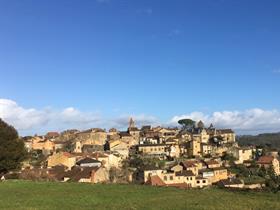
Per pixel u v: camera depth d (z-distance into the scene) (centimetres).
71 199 5531
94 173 14238
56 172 14250
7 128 9406
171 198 5625
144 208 4869
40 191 6325
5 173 9819
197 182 17550
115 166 19550
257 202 5256
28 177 10231
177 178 17250
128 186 6969
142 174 17262
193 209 4800
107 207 4944
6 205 5078
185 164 19138
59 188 6688
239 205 5041
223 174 19050
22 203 5225
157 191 6338
